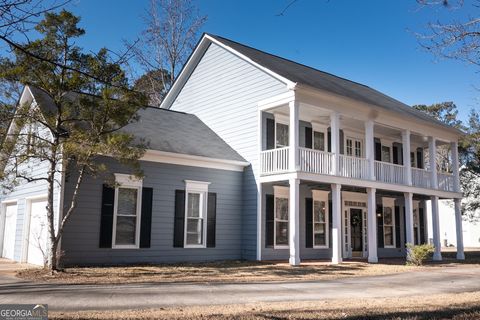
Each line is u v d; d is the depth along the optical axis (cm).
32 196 1512
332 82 2114
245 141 1764
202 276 1177
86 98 1134
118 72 1112
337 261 1602
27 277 1077
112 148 1109
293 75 1731
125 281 1038
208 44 2027
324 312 737
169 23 3027
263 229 1662
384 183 1823
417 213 2448
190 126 1877
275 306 792
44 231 1404
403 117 1927
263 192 1684
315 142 1928
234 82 1861
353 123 1973
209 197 1628
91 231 1322
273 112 1764
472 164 2891
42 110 1148
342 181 1659
